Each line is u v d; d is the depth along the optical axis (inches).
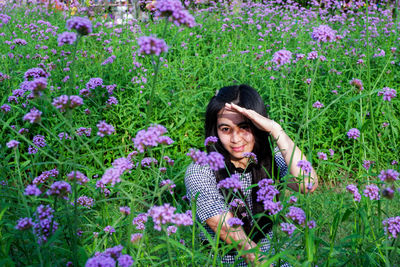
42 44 222.1
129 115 164.7
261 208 93.7
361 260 74.9
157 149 154.9
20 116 154.9
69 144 147.6
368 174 81.4
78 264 72.0
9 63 181.6
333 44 221.8
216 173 93.0
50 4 333.4
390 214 121.9
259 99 95.9
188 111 170.9
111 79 179.8
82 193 119.4
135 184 62.7
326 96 189.8
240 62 214.1
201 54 264.8
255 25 315.6
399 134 149.0
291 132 157.5
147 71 189.8
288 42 270.4
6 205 74.1
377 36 273.7
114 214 105.0
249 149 94.7
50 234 65.7
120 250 61.5
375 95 179.6
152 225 99.9
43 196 99.1
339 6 351.9
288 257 67.5
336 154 166.2
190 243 90.7
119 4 361.4
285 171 101.1
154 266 68.5
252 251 66.9
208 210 89.0
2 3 328.2
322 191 141.4
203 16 352.2
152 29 304.2
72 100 66.6
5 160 105.3
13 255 76.4
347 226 103.7
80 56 212.1
